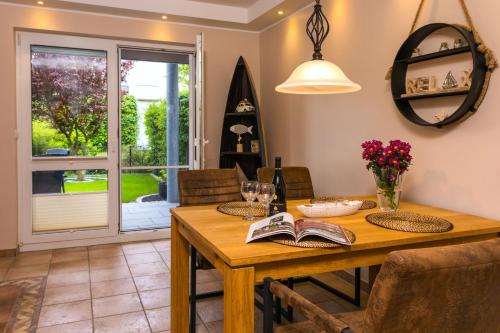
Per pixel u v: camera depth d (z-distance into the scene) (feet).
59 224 13.69
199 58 13.28
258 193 6.73
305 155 12.80
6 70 12.48
